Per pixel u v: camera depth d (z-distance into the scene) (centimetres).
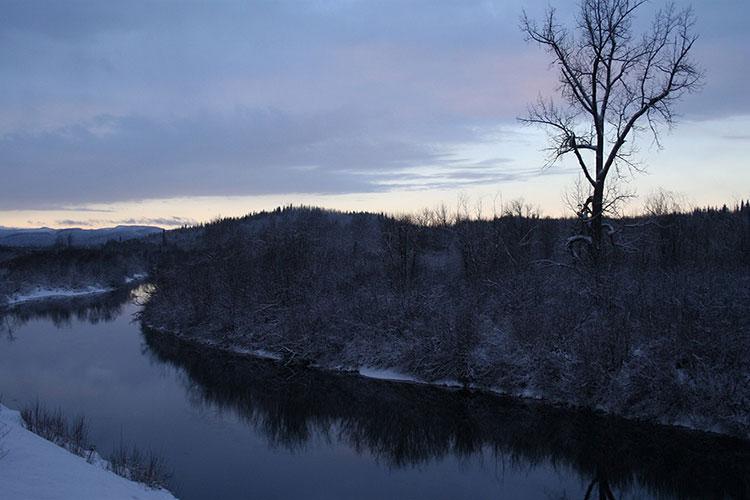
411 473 1653
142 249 12344
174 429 1975
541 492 1517
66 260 8850
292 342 3131
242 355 3325
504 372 2352
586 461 1738
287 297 3566
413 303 2975
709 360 1872
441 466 1720
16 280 6962
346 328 3028
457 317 2572
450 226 4644
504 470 1691
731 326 1919
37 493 855
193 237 12144
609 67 2388
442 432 2034
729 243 3372
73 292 7744
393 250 3931
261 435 1964
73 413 2091
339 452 1828
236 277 3944
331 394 2512
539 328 2359
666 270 2627
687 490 1520
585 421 1989
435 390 2469
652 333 2072
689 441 1745
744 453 1642
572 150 2467
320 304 3281
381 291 3319
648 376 1925
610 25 2341
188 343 3706
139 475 1305
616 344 2069
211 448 1805
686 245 3178
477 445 1911
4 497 786
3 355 3180
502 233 3941
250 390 2588
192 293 4175
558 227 4250
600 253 2494
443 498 1469
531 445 1895
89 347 3516
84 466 1157
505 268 3303
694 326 1953
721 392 1750
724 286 2241
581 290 2466
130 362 3084
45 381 2575
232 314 3688
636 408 1911
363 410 2292
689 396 1811
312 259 4009
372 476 1620
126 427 1969
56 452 1181
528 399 2217
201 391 2530
